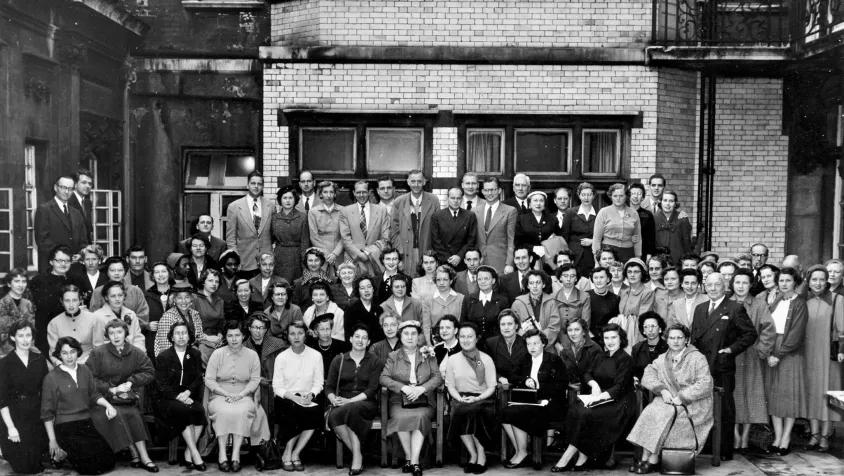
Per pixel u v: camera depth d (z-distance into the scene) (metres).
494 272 8.87
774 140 12.26
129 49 13.51
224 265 9.59
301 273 10.10
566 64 11.72
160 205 13.71
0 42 9.75
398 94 11.81
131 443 7.72
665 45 11.57
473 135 11.89
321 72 11.82
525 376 8.04
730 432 8.04
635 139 11.72
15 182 10.15
